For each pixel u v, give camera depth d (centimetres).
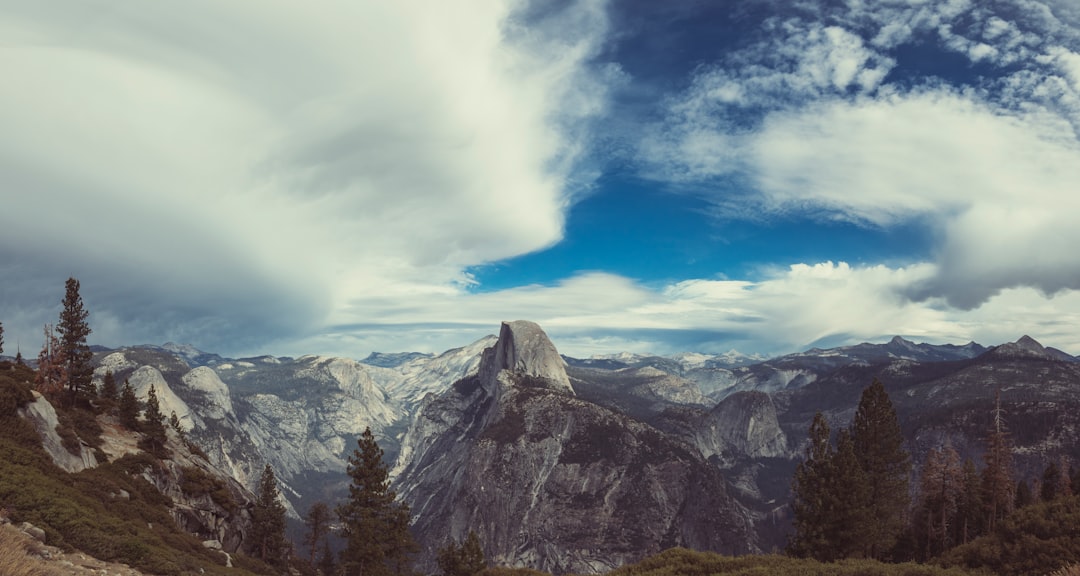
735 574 3077
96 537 2516
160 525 5466
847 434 5788
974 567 3228
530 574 5791
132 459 7112
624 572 3738
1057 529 3131
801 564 3200
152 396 8419
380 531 7088
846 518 5425
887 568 2920
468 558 7962
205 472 9231
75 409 7850
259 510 9725
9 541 1853
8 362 7638
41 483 3328
